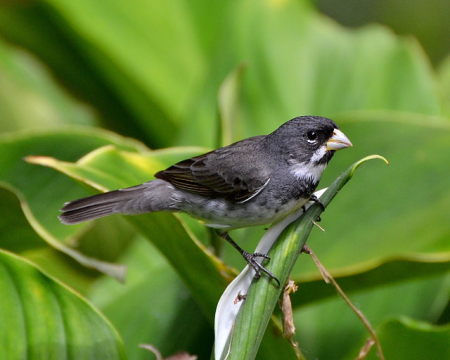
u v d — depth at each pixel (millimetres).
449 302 7848
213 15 12297
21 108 10828
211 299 6637
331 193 5289
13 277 6074
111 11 11812
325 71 10656
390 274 6570
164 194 7109
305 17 11070
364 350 5941
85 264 7031
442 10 16109
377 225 7918
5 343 6004
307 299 7020
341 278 6578
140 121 11508
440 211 7832
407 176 8211
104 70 11555
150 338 7523
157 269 8359
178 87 11375
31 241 7844
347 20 16328
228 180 6988
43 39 11734
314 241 7859
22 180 8578
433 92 10312
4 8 11406
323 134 7039
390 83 10477
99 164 7199
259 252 5637
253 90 10391
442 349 6406
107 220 8969
